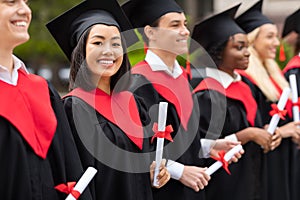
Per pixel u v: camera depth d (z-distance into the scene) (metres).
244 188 4.66
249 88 4.88
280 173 5.26
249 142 4.72
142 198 3.38
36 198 2.78
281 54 5.51
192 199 3.92
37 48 13.71
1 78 2.82
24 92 2.87
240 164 4.67
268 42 5.15
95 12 3.37
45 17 13.58
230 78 4.70
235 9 4.69
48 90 3.01
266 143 4.55
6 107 2.78
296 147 5.37
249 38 5.20
